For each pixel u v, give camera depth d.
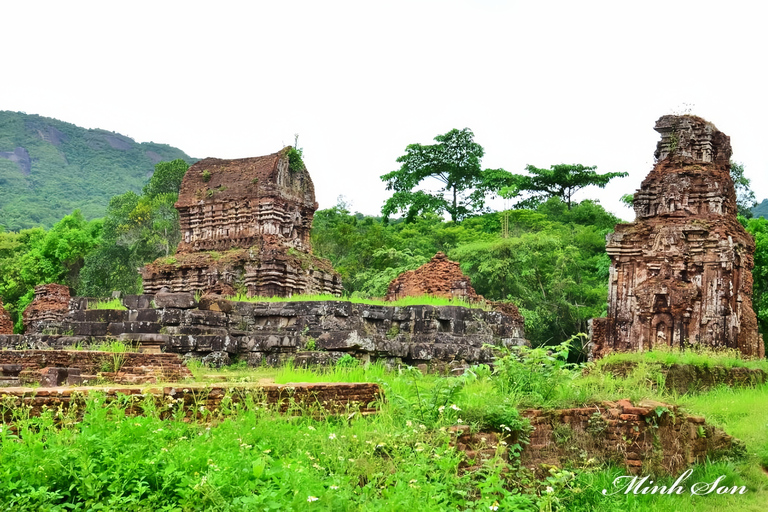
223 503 10.25
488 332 32.75
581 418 16.19
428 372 28.84
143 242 69.00
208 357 28.33
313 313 30.61
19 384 20.48
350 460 12.48
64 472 10.53
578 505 14.28
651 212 35.94
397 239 69.50
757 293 47.16
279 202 42.78
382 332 31.47
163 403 13.93
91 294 67.75
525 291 57.03
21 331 65.75
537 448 15.40
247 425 13.41
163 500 10.46
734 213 36.22
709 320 33.44
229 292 39.19
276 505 10.05
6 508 9.70
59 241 75.88
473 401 16.14
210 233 43.59
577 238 69.75
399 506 10.81
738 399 22.39
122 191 193.62
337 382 17.25
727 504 14.99
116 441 11.37
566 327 57.47
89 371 21.38
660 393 20.20
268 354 29.11
